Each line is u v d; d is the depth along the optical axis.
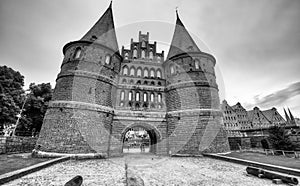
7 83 17.92
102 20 17.19
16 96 18.36
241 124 37.56
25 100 18.97
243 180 6.63
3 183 5.75
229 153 14.34
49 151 11.37
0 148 12.97
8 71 18.81
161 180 6.52
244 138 19.36
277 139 15.77
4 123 17.28
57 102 12.73
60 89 13.28
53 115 12.48
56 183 5.96
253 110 44.81
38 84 21.84
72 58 14.25
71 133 11.70
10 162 9.41
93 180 6.36
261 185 5.99
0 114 15.80
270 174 6.60
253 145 19.83
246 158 11.63
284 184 6.05
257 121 41.44
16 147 14.31
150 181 6.37
